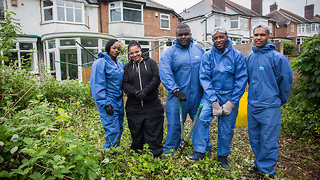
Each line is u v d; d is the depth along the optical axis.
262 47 2.72
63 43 11.86
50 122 2.02
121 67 3.23
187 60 3.06
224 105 2.85
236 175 2.76
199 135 2.95
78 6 14.40
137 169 2.54
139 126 3.08
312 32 40.00
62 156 1.88
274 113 2.68
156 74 3.12
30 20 13.38
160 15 18.30
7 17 4.81
